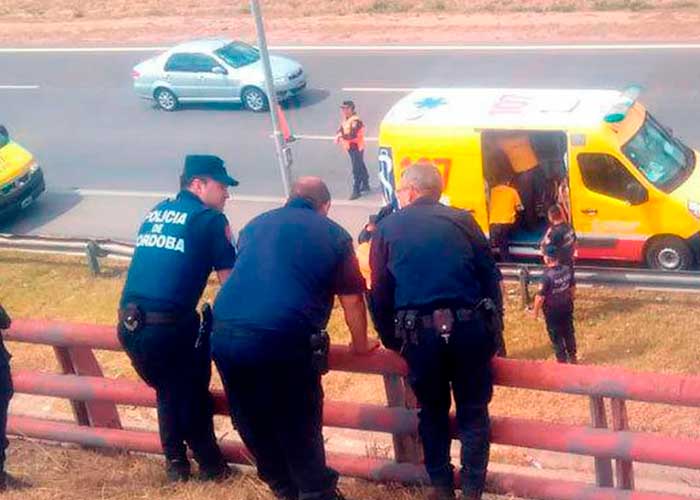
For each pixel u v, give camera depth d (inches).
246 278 193.3
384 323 197.2
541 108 572.1
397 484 219.6
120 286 569.6
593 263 580.7
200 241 210.8
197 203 214.5
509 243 572.1
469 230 191.3
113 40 1207.6
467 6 1148.5
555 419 372.2
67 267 606.2
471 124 563.2
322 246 193.3
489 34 1047.0
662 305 484.7
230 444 236.1
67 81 1083.3
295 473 204.8
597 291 501.4
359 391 409.7
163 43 1177.4
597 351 449.4
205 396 224.5
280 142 605.9
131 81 1059.3
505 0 1148.5
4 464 243.9
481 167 562.6
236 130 881.5
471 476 198.1
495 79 924.0
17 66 1147.3
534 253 570.6
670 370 422.9
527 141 562.6
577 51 967.0
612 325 471.8
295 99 928.9
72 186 811.4
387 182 591.5
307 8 1222.9
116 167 840.9
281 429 200.8
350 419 215.5
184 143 871.1
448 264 187.9
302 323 191.0
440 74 952.9
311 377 196.4
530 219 573.9
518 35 1032.2
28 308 551.5
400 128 576.1
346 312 199.0
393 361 205.5
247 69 916.0
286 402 197.2
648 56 930.7
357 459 223.3
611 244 569.3
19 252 636.1
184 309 212.5
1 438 231.6
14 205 733.3
